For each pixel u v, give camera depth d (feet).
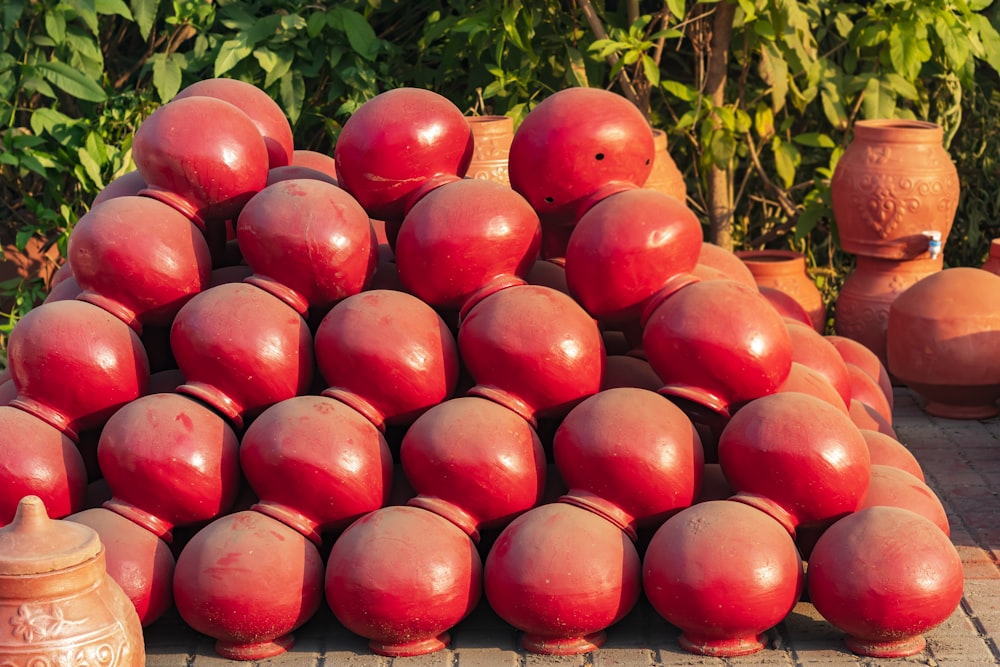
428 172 17.04
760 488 16.05
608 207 16.66
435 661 15.96
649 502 16.07
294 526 16.17
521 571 15.81
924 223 21.44
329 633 16.39
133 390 16.66
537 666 15.85
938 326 20.15
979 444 19.76
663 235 16.47
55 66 21.50
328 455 16.08
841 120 22.57
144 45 23.58
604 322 16.92
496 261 16.57
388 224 17.62
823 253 24.99
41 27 21.94
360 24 21.83
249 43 21.70
